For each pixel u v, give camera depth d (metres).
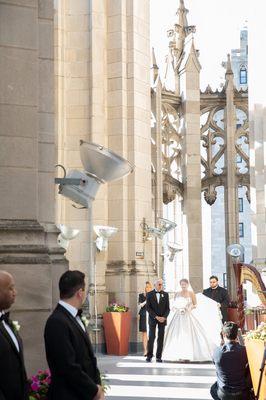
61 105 24.02
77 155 24.09
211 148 33.41
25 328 8.84
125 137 24.83
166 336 20.47
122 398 13.16
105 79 24.91
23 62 9.42
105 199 24.59
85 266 23.39
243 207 75.12
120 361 20.53
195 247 31.62
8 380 5.64
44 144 9.84
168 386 14.87
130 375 16.89
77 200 11.87
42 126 9.86
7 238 9.05
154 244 29.91
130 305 24.05
